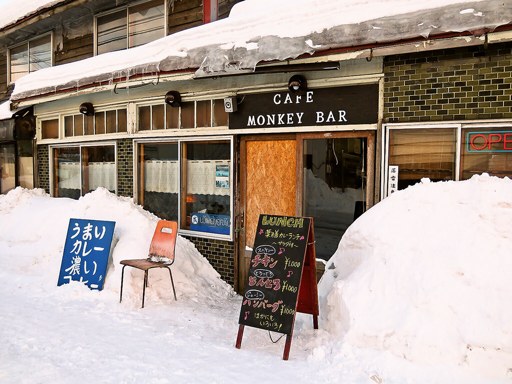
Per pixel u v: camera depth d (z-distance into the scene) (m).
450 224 3.90
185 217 7.34
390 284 3.80
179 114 7.25
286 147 6.18
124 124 8.12
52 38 10.56
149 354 3.96
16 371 3.60
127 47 8.95
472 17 4.02
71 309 5.23
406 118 5.11
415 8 4.39
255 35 5.42
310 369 3.62
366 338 3.68
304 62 5.12
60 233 7.22
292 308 3.91
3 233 8.02
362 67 5.33
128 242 6.11
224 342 4.29
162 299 5.64
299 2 5.34
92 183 8.92
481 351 3.27
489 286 3.46
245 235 6.57
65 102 9.12
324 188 5.86
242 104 6.39
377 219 4.30
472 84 4.75
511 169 4.64
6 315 5.00
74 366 3.71
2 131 9.97
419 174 5.10
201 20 7.64
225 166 6.79
